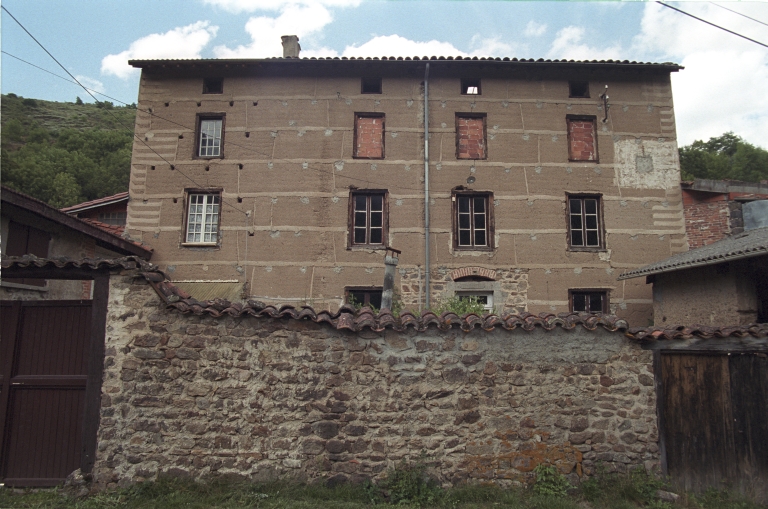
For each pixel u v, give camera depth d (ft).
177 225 45.11
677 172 46.50
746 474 18.20
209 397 17.84
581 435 18.24
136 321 18.10
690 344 18.67
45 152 123.24
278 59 45.37
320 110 46.47
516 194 45.57
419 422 17.97
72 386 18.02
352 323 18.01
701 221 45.27
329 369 18.06
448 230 44.88
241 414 17.80
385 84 46.96
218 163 45.91
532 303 44.16
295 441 17.71
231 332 18.16
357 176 45.55
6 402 17.88
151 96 46.98
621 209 45.78
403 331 18.34
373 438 17.83
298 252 44.47
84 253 36.96
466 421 18.07
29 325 18.37
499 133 46.39
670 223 45.73
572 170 46.09
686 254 37.88
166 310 18.17
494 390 18.26
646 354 18.84
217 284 43.73
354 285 44.01
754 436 18.37
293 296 43.88
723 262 30.91
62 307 18.43
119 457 17.47
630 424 18.42
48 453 17.75
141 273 18.16
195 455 17.57
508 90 46.98
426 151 45.29
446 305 39.86
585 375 18.56
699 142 133.49
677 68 46.65
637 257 45.06
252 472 17.51
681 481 18.31
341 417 17.88
